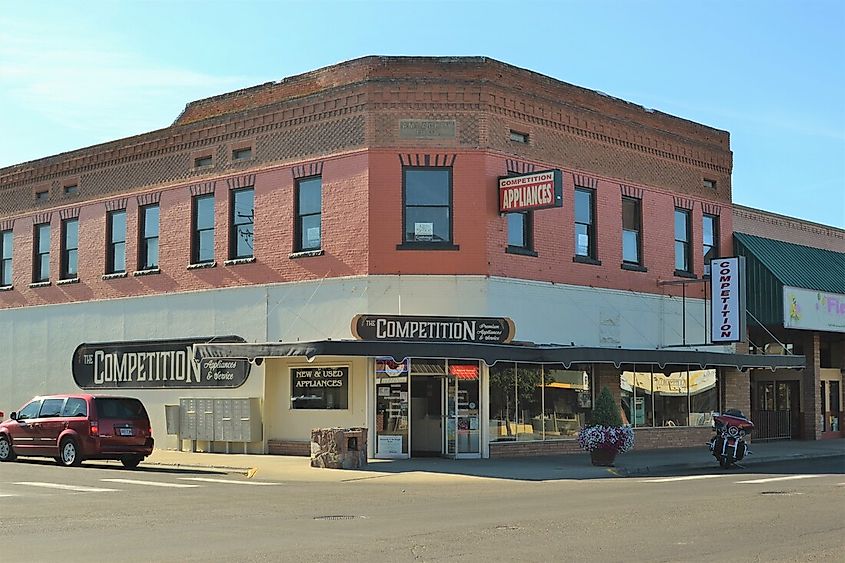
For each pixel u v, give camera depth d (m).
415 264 25.56
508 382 26.62
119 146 32.16
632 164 30.47
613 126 29.86
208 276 29.23
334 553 11.02
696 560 10.45
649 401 30.55
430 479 21.34
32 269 34.81
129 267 31.53
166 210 30.66
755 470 24.69
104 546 11.67
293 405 27.41
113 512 15.13
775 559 10.51
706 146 33.19
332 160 26.61
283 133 27.81
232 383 28.53
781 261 34.16
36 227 35.06
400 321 24.80
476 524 13.44
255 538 12.24
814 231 39.50
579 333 28.16
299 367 27.33
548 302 27.28
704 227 33.09
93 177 33.03
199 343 29.27
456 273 25.56
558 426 27.75
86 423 24.09
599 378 29.05
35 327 34.44
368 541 11.91
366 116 26.02
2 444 26.23
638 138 30.70
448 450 25.75
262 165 28.22
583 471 22.84
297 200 27.45
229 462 25.14
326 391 26.73
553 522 13.59
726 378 33.31
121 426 24.31
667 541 11.80
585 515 14.38
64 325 33.41
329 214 26.56
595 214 29.08
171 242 30.38
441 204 25.89
